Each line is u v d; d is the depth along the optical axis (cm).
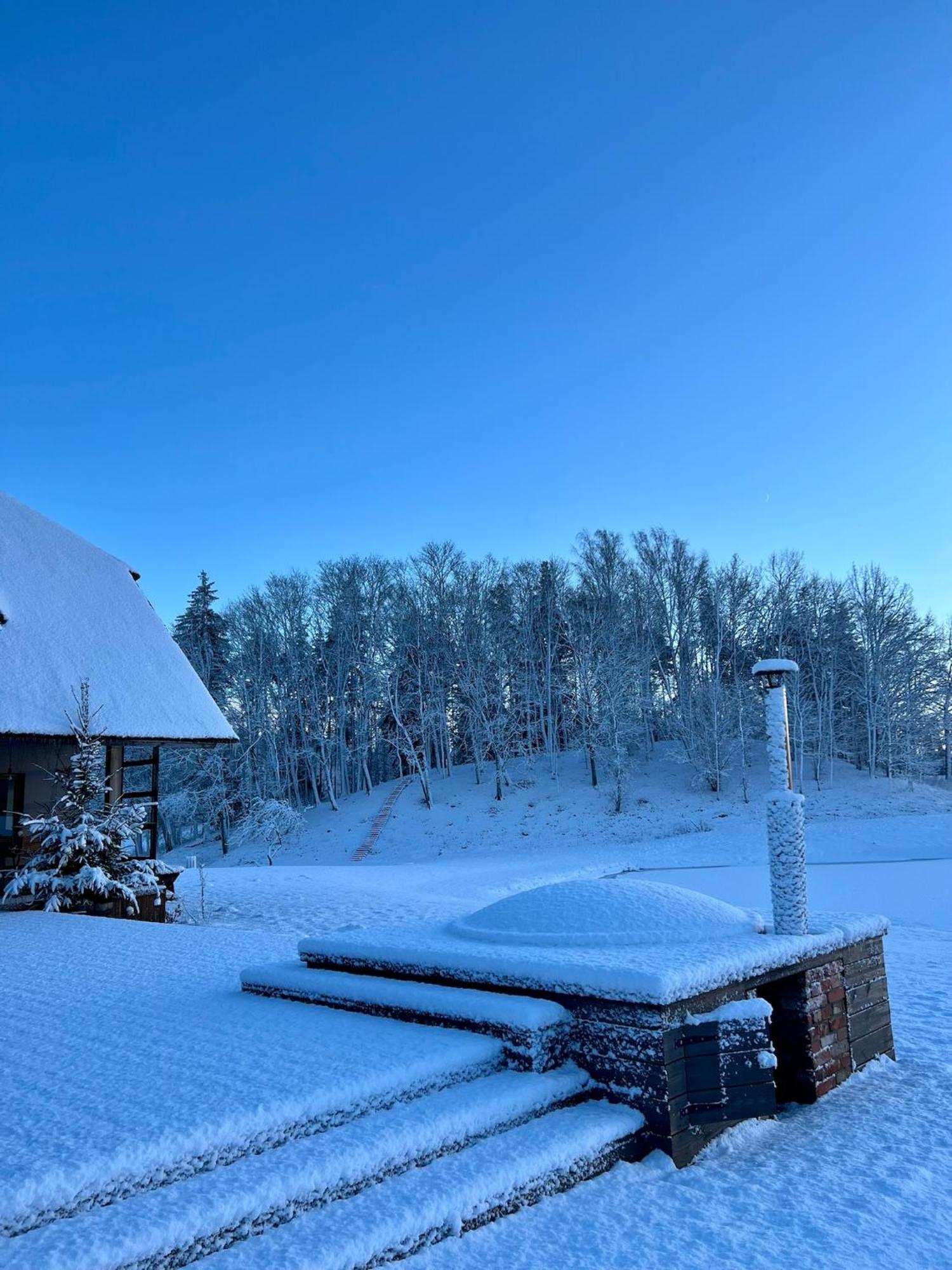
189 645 5162
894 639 4600
